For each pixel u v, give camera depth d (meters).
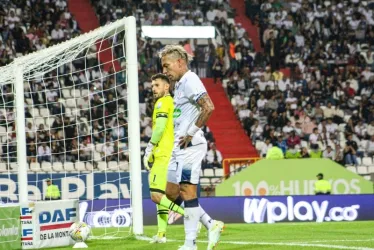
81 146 49.06
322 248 18.42
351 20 66.06
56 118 50.09
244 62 60.69
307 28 64.94
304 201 34.47
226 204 33.66
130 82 24.55
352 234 25.34
